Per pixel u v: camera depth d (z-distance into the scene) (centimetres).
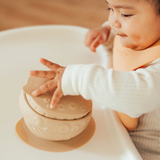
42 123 41
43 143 47
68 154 45
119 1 42
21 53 75
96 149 47
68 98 44
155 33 46
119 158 46
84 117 44
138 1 41
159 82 44
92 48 74
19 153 45
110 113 55
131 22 45
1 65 69
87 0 186
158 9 42
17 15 161
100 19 164
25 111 43
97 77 44
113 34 77
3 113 53
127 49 56
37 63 71
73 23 158
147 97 43
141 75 44
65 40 83
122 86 43
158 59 47
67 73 45
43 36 83
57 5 177
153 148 57
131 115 45
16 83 62
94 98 44
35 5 174
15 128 49
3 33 80
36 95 42
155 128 57
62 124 42
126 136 50
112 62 72
